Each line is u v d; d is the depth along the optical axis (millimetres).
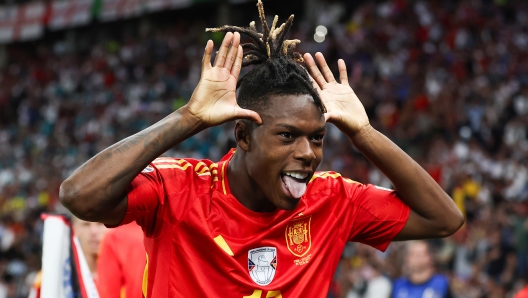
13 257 13195
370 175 10828
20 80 21562
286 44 2314
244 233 2252
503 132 10594
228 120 2152
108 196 2092
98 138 17016
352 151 11508
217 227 2246
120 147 2131
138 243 3527
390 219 2469
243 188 2275
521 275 7492
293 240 2314
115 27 22328
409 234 2494
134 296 3430
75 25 22062
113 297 3439
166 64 18266
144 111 16891
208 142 13961
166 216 2248
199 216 2234
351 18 16734
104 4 20828
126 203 2168
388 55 13703
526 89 11227
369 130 2381
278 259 2275
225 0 19172
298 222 2334
